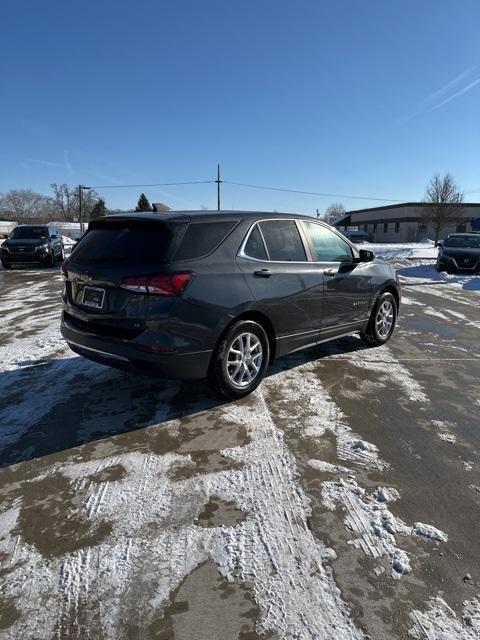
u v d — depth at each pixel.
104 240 4.06
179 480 2.97
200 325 3.70
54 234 19.83
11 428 3.68
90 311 3.87
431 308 9.35
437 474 3.06
